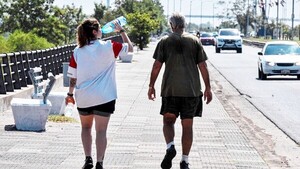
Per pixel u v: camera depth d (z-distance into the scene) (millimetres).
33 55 25250
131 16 76312
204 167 11312
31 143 13312
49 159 11672
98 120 10344
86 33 10336
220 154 12703
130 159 11875
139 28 76062
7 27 64312
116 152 12570
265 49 37250
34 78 17641
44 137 14133
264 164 11758
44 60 27953
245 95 26844
